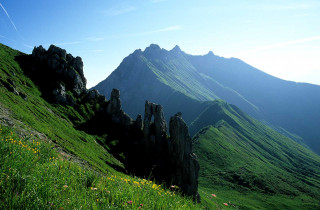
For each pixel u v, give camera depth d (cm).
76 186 827
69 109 9688
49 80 10419
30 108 6531
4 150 841
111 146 8800
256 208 11694
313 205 13300
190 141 8006
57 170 923
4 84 6719
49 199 626
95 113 10500
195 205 978
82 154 5528
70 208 630
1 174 659
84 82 12275
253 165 18962
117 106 10706
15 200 568
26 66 10550
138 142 9375
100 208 684
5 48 11444
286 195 14725
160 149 8481
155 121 9062
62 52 11694
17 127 3256
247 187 15038
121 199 790
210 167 17325
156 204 810
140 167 7988
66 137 6353
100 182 1001
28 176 701
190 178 7538
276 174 18625
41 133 4572
